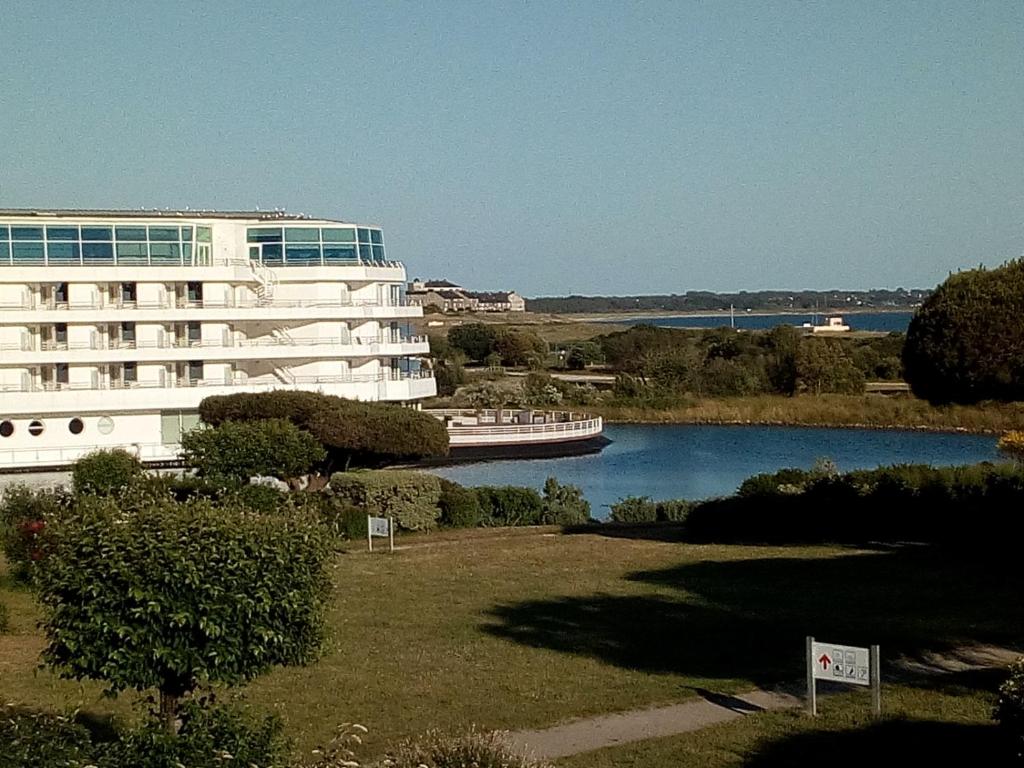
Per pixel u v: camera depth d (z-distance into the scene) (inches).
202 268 2669.8
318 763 573.9
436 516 1788.9
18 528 1363.2
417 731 746.8
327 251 2812.5
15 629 1085.8
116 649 580.1
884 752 685.3
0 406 2529.5
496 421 3609.7
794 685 844.0
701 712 785.6
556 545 1604.3
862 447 3491.6
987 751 675.4
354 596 1229.7
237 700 645.9
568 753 708.0
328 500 1734.7
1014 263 1034.7
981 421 3814.0
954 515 1526.8
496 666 916.0
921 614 1064.2
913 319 1071.0
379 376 2847.0
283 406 2294.5
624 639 1000.9
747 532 1612.9
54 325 2596.0
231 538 588.1
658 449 3533.5
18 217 2578.7
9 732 508.4
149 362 2645.2
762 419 4170.8
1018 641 955.3
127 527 582.6
